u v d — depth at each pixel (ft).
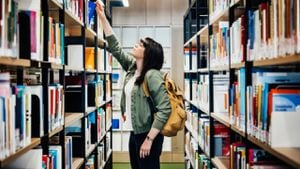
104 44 16.74
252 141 6.84
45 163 7.35
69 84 11.84
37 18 6.87
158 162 10.55
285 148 5.52
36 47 6.80
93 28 14.33
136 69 11.28
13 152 5.49
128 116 11.30
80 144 11.80
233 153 8.84
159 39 22.49
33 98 7.05
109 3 20.24
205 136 13.03
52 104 8.00
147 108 10.44
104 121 16.52
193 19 18.29
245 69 7.30
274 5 5.74
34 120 7.06
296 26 4.84
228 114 9.95
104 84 16.79
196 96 16.33
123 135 22.38
